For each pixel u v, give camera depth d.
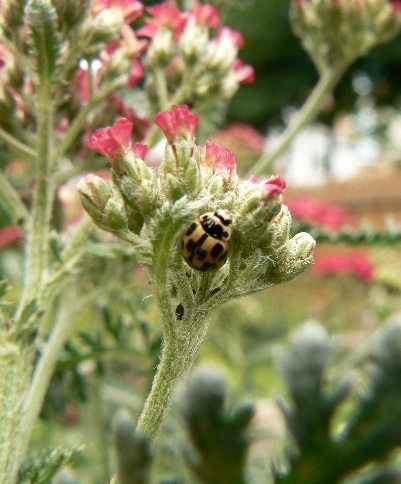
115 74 0.06
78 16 0.05
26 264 0.05
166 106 0.07
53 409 0.07
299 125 0.09
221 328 0.13
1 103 0.06
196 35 0.07
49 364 0.05
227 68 0.07
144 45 0.06
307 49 0.09
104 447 0.09
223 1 0.08
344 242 0.08
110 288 0.06
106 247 0.05
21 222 0.06
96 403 0.09
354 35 0.09
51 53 0.05
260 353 0.13
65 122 0.07
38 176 0.05
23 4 0.05
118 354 0.07
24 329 0.05
